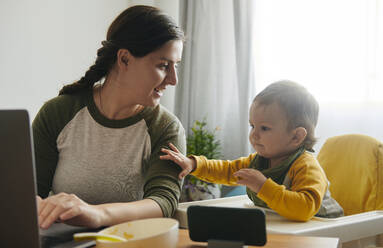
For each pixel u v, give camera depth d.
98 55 1.05
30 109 2.57
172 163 1.01
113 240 0.58
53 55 2.67
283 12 2.53
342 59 2.31
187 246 0.64
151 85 0.96
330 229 0.80
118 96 1.02
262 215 0.59
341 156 1.21
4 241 0.56
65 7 2.72
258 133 0.99
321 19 2.38
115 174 1.04
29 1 2.54
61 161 1.06
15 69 2.49
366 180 1.12
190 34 2.79
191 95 2.80
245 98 2.61
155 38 0.92
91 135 1.04
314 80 2.41
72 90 1.09
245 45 2.62
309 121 0.98
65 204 0.70
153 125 1.06
